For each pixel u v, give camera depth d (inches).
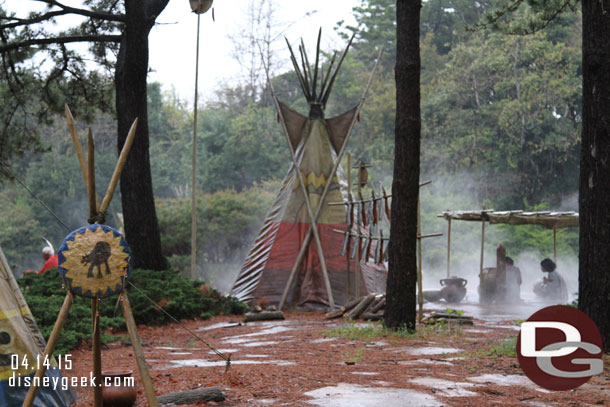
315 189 750.5
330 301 700.7
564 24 1962.4
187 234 1362.0
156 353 399.2
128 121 701.9
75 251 181.2
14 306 225.5
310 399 251.3
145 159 708.7
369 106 2267.5
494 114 1956.2
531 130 1958.7
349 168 698.8
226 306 678.5
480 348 396.8
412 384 283.6
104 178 2015.3
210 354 391.9
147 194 708.7
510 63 1982.0
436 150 2003.0
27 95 864.3
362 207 601.9
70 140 2074.3
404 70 479.5
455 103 2123.5
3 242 1764.3
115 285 182.9
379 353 383.2
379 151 2116.1
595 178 381.7
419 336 459.5
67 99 863.1
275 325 570.9
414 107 480.7
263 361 354.6
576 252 1528.1
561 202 1984.5
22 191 1936.5
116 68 718.5
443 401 252.2
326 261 735.1
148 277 659.4
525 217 832.9
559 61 1982.0
